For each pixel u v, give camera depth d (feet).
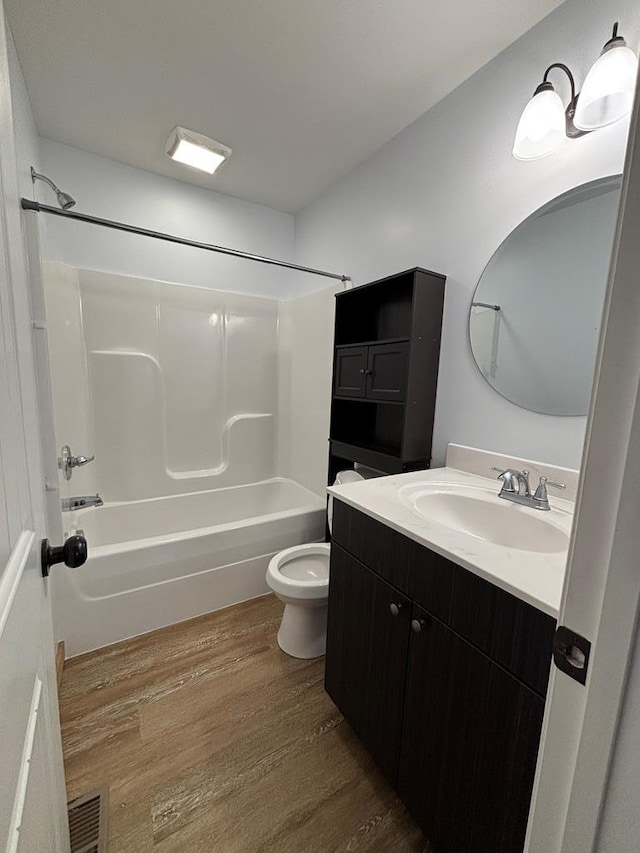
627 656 1.19
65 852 2.32
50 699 2.14
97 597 5.25
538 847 1.59
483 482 4.57
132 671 4.96
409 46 4.33
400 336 5.92
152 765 3.80
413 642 3.15
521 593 2.29
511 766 2.41
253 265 8.79
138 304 7.51
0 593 1.26
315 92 5.07
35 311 4.05
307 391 8.60
